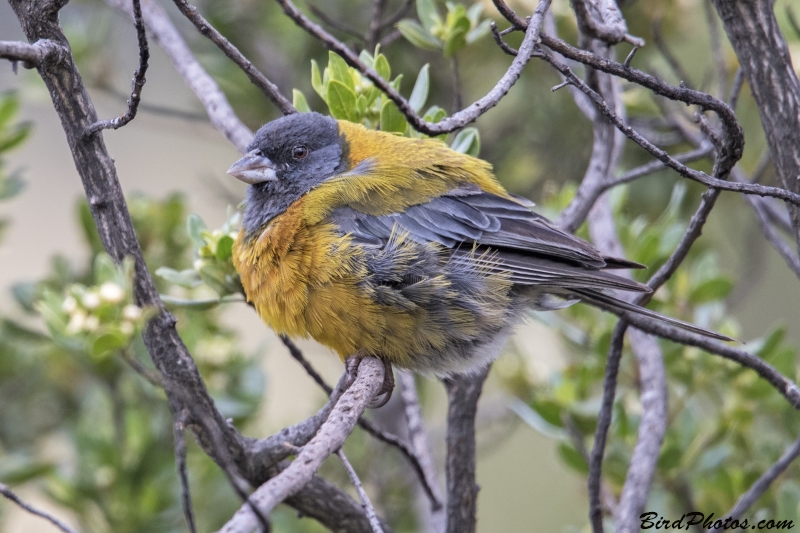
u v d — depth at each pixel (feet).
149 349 24.53
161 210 39.93
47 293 24.91
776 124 25.48
